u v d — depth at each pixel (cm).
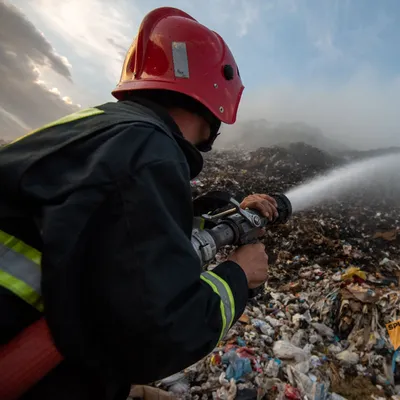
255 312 403
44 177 78
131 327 73
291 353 315
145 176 79
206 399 261
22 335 78
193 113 122
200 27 129
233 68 138
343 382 310
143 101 109
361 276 433
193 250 85
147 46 124
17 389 77
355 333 365
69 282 73
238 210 144
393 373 319
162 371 80
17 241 80
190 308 80
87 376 89
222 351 307
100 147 80
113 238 75
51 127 89
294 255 598
